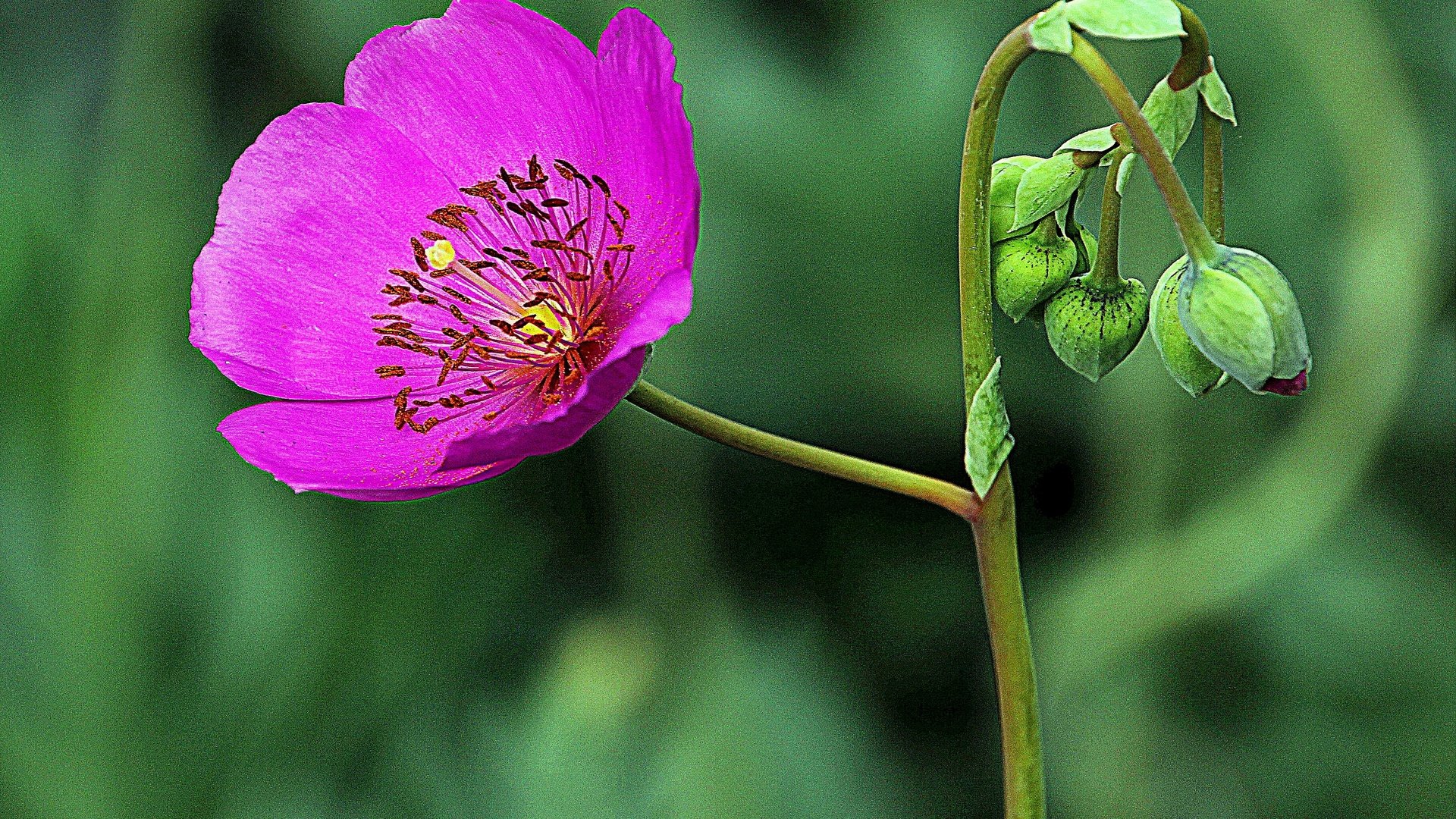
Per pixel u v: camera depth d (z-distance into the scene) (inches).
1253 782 26.8
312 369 22.9
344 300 22.9
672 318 21.5
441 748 26.4
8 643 26.3
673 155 22.0
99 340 26.7
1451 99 28.3
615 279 22.8
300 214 22.9
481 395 23.0
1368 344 26.3
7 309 26.8
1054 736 26.6
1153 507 26.8
